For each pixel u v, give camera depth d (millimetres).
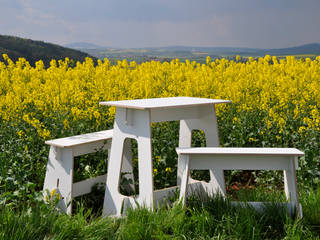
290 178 3523
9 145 4719
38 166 4512
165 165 4621
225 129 5516
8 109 5223
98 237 2959
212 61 10992
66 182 3719
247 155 3338
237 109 6004
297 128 5211
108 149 4410
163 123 5012
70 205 3641
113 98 6602
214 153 3303
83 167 4891
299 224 3098
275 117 5164
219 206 3398
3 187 4059
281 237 3033
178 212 3213
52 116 5680
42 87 7156
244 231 3006
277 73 9336
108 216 3527
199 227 3049
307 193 3947
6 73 8852
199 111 4332
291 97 6473
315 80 7754
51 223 3055
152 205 3410
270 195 3736
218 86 7344
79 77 8727
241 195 3887
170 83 8016
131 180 4293
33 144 4703
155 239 2939
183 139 4664
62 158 3770
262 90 7207
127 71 9867
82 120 5492
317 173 4230
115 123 3852
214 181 4164
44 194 3826
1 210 3250
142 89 6875
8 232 2818
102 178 4332
